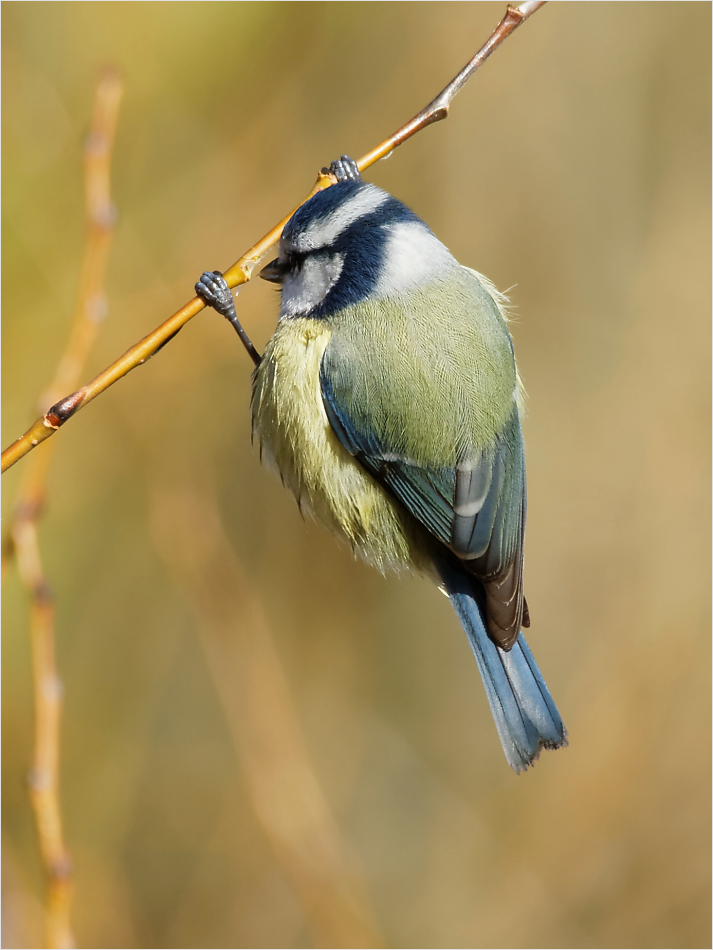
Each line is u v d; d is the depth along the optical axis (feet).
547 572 43.47
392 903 38.27
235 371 40.19
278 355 24.17
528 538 43.98
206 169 39.86
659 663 40.19
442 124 42.65
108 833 36.99
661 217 44.68
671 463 43.37
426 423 22.80
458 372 22.90
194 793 37.76
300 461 24.35
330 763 40.22
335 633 41.96
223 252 39.09
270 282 24.63
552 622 42.91
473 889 37.91
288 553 42.01
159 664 38.93
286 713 34.19
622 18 43.93
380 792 40.40
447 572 24.61
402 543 24.61
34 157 37.09
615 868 36.99
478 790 40.52
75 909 34.78
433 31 42.16
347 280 23.30
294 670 41.27
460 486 23.02
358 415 23.17
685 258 44.50
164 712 38.86
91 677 38.14
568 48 43.75
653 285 44.57
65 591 37.88
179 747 38.63
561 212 44.21
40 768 20.33
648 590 42.19
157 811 37.58
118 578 38.68
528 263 44.09
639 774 38.22
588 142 44.21
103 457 38.01
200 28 39.58
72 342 21.67
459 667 42.98
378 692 41.86
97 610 38.42
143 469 38.09
